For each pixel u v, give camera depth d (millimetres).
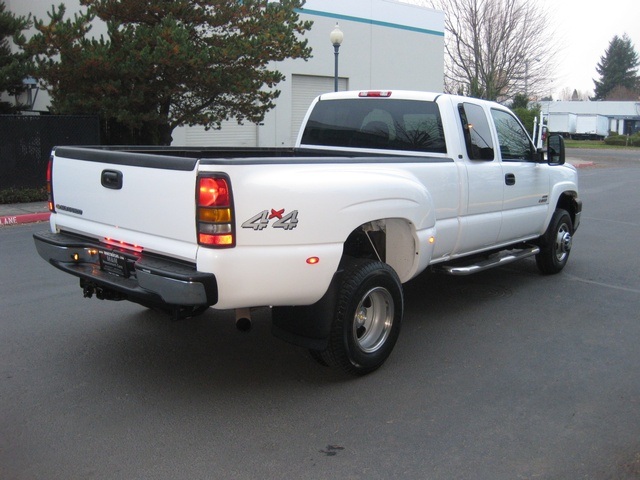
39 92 18031
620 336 5805
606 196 17500
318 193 4184
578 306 6723
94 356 5125
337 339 4508
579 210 8289
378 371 4930
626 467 3578
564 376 4879
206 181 3805
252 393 4508
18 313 6160
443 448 3781
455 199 5660
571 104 75625
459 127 5805
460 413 4242
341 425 4055
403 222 5062
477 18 35844
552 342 5629
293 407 4301
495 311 6520
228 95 15727
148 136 15875
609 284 7656
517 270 8336
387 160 4875
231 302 3984
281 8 15578
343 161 4488
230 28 15242
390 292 4840
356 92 6398
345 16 25109
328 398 4445
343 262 4656
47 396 4406
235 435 3908
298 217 4094
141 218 4234
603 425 4086
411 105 5957
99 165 4516
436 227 5477
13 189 13711
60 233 5066
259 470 3525
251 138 22875
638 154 43938
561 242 7969
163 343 5445
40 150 14117
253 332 5754
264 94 15867
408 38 27719
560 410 4301
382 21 26531
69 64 13695
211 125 16375
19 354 5145
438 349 5422
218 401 4375
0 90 14242
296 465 3580
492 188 6184
